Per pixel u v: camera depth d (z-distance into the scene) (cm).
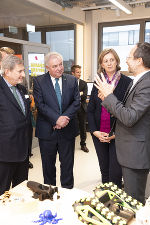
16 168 183
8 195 131
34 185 136
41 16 482
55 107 210
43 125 217
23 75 164
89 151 407
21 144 170
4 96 161
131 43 566
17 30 475
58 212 116
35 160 363
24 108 176
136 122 143
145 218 97
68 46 580
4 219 111
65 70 590
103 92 149
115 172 209
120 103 143
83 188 271
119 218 101
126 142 150
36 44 483
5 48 231
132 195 157
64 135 220
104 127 207
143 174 155
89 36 573
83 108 393
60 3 427
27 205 117
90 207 109
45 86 210
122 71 569
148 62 140
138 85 140
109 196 119
